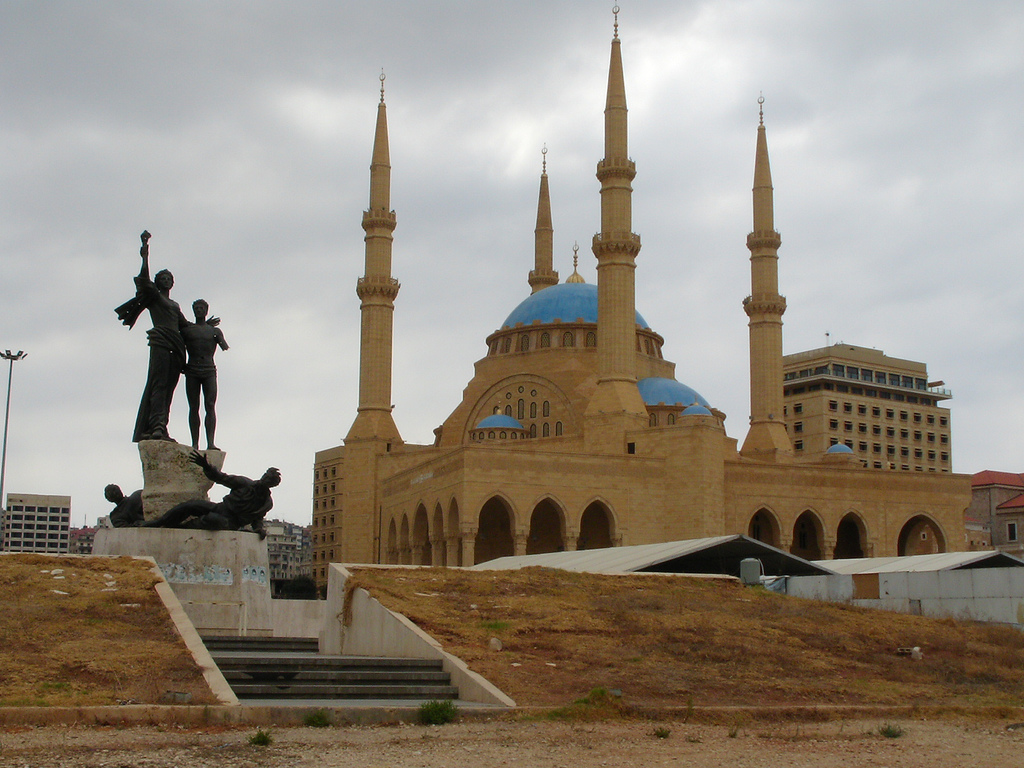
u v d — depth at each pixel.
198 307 52.16
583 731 28.19
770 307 144.00
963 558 70.94
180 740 25.70
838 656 39.72
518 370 145.12
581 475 117.94
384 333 142.00
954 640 43.47
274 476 49.19
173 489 49.09
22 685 29.05
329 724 28.47
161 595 38.03
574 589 48.47
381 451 139.12
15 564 40.53
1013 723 30.81
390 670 35.66
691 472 119.69
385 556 135.62
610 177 126.94
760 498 127.31
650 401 140.38
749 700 32.94
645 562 70.62
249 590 48.22
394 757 24.52
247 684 33.19
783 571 73.56
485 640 38.06
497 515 126.44
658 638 39.78
